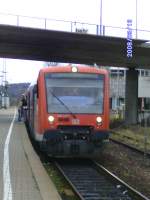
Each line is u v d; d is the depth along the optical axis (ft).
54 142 67.05
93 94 68.69
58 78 68.59
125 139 114.11
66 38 141.49
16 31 136.67
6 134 102.99
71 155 67.62
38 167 54.95
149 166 69.31
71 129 67.51
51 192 40.37
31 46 152.87
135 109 172.96
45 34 138.82
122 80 235.61
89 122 67.77
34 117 80.59
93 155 68.44
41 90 68.13
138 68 182.19
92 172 60.64
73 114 67.56
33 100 84.84
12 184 44.01
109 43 144.46
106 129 68.44
